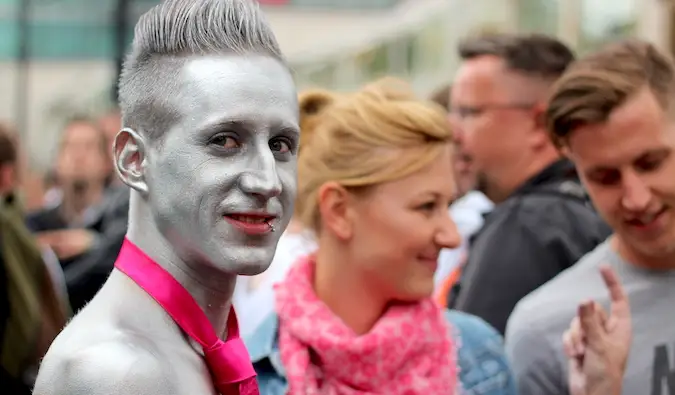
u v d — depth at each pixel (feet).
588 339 6.16
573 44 16.28
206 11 3.98
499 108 8.84
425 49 19.92
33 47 23.13
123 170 4.00
